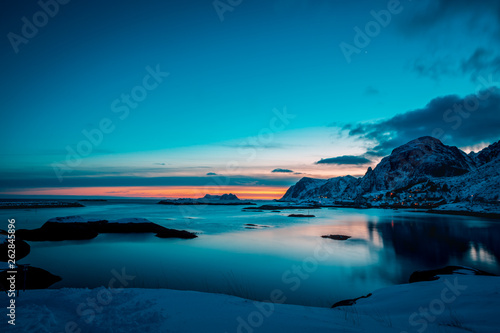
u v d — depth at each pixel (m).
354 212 111.38
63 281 15.07
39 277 13.75
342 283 15.16
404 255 23.09
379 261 20.75
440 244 29.16
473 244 29.06
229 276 16.47
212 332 4.80
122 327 4.81
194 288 13.99
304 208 144.38
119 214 79.06
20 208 106.44
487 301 7.20
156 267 18.69
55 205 125.75
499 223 55.09
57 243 29.09
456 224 53.53
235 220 64.94
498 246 27.70
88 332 4.62
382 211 119.75
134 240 31.41
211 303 6.68
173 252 24.33
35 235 30.92
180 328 4.91
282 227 48.44
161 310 5.80
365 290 13.98
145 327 4.85
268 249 26.12
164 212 90.06
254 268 18.55
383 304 8.51
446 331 5.59
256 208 137.50
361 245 28.64
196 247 27.05
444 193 158.00
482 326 5.68
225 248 26.53
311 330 5.24
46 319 4.83
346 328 5.56
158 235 34.12
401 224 54.75
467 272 11.71
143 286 14.27
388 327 5.88
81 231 32.59
